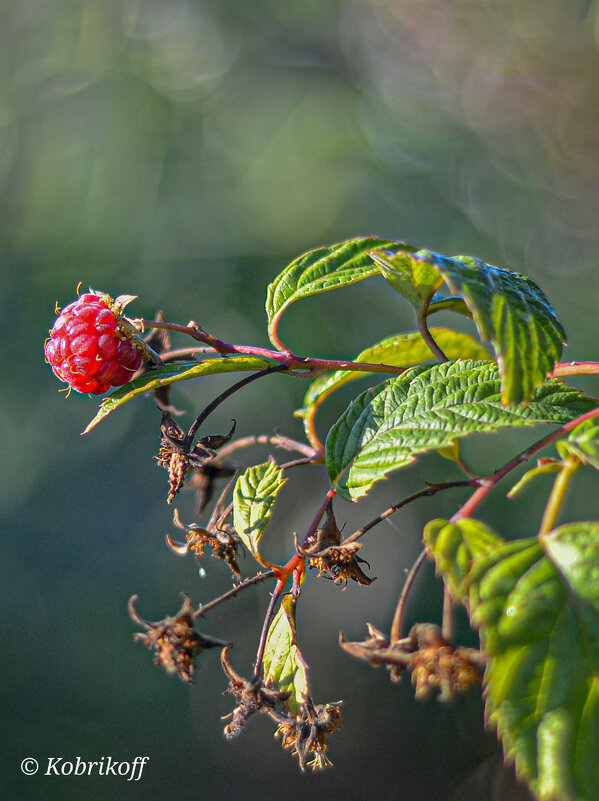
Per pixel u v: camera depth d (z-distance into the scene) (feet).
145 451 20.66
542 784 2.74
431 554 3.17
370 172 22.75
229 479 5.05
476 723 21.09
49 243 21.94
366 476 3.92
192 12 24.49
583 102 23.38
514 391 3.51
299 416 5.17
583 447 3.30
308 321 19.70
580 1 23.53
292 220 21.90
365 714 21.38
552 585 2.95
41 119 23.50
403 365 5.42
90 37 24.20
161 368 4.55
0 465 19.93
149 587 20.21
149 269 21.43
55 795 19.15
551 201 23.03
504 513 17.95
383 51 24.90
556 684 2.83
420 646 3.43
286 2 24.85
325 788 21.06
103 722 19.56
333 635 21.12
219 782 20.49
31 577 19.83
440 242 22.07
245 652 20.66
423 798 20.47
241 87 24.09
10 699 19.11
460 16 24.77
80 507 20.39
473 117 24.00
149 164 22.70
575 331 20.90
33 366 20.77
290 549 20.22
